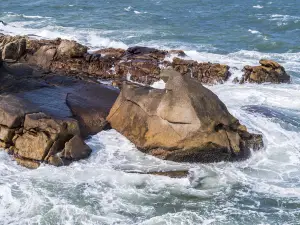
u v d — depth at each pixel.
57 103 19.02
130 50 28.64
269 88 25.14
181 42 37.34
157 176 16.16
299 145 18.36
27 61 26.50
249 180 16.09
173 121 16.89
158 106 17.47
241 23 47.06
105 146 17.77
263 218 14.16
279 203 14.88
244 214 14.34
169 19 48.22
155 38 38.53
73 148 16.73
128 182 15.78
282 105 22.70
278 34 41.94
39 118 16.91
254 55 32.94
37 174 15.99
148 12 52.72
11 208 14.23
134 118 18.20
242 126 17.55
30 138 16.67
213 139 16.61
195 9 55.97
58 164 16.39
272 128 19.61
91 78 24.22
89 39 35.81
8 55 25.94
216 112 17.06
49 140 16.41
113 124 18.95
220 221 13.98
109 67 25.88
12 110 17.19
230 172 16.53
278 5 60.12
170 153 16.97
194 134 16.66
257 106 22.12
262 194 15.34
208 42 37.78
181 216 14.14
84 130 18.38
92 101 20.12
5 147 17.11
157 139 17.19
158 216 14.09
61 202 14.59
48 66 26.03
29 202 14.52
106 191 15.27
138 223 13.79
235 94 24.06
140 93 18.52
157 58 27.56
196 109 16.78
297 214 14.35
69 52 26.22
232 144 16.92
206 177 16.20
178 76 17.62
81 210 14.26
